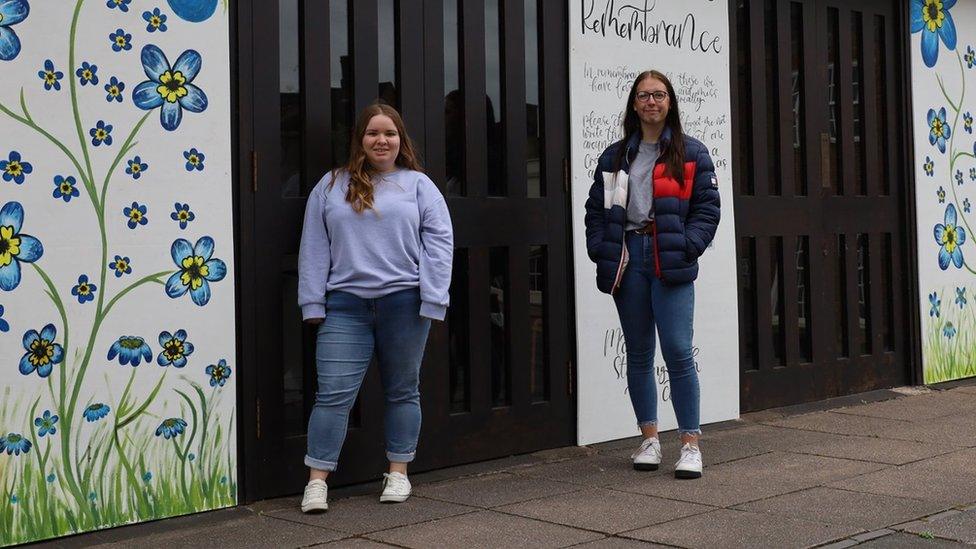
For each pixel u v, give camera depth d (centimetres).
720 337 645
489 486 500
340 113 493
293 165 477
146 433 430
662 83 512
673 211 511
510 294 551
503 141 549
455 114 531
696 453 515
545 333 567
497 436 547
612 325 591
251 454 463
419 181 467
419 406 479
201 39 440
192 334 441
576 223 575
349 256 454
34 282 399
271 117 466
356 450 500
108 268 417
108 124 415
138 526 429
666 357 520
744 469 530
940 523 430
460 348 536
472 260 534
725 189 649
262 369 465
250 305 461
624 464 545
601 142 587
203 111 441
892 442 588
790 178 687
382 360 469
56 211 403
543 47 563
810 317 700
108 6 414
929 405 700
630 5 600
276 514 451
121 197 419
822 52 708
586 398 580
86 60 409
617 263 522
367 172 463
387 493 470
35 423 401
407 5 509
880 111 752
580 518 444
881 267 752
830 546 401
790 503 463
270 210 466
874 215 743
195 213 440
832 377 713
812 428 628
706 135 641
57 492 407
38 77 398
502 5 547
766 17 679
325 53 482
